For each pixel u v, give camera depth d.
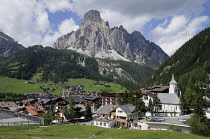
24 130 59.03
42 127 66.00
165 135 52.84
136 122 82.44
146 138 50.56
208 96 135.75
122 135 55.16
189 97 109.25
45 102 163.62
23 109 139.00
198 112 68.00
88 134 56.34
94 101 175.88
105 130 63.25
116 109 90.81
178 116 101.88
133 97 112.25
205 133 61.94
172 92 144.50
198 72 184.25
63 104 148.12
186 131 69.06
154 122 77.06
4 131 55.34
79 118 106.81
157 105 109.56
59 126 68.88
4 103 175.12
